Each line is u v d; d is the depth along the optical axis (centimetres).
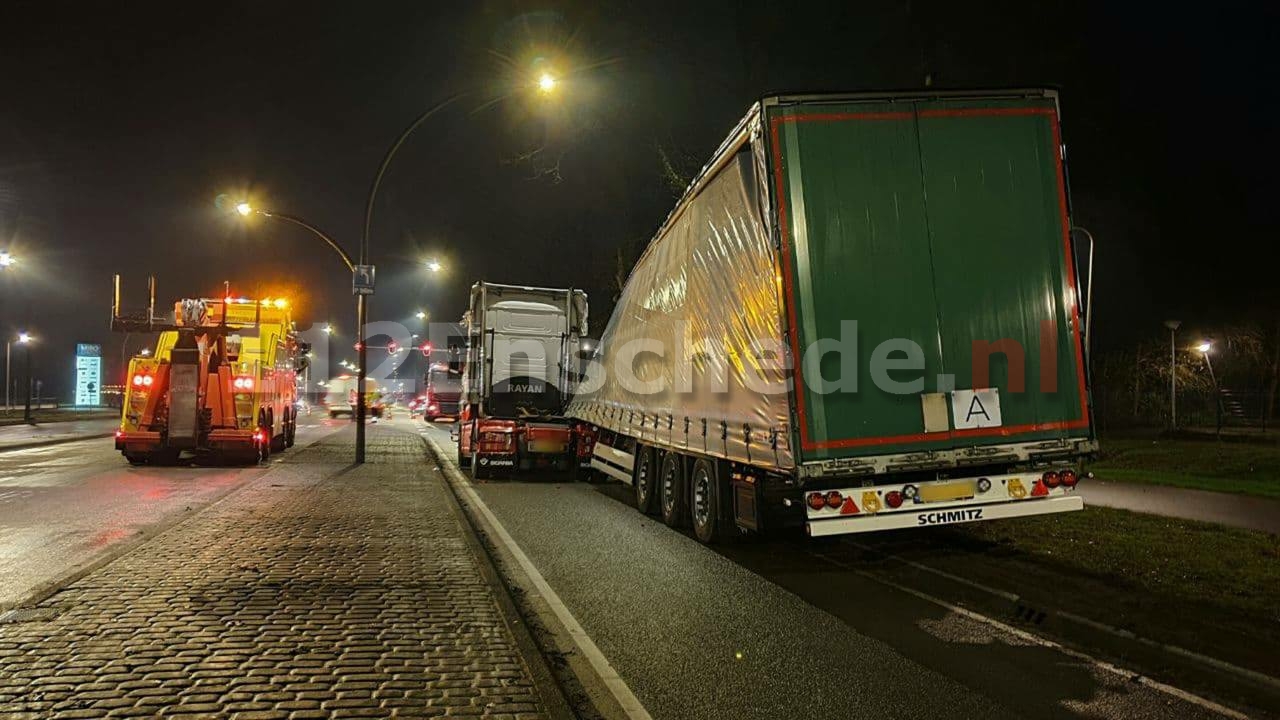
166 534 1041
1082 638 685
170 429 1852
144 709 485
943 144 845
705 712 523
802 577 912
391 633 646
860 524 825
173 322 1952
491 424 1861
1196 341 2655
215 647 601
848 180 830
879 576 918
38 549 975
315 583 798
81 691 511
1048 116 859
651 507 1341
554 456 1864
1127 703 543
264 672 552
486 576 848
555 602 793
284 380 2453
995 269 841
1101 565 891
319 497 1407
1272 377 2761
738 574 924
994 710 531
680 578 902
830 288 817
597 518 1333
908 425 816
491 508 1439
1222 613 713
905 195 836
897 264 828
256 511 1240
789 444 805
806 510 820
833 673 598
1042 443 834
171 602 718
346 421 5112
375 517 1209
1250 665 592
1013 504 848
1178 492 1411
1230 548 949
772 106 830
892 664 619
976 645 667
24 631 631
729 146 942
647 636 685
